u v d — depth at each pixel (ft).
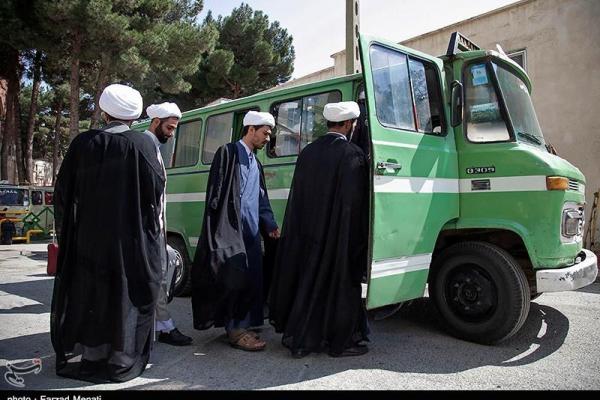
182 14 74.43
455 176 14.02
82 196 10.84
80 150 11.04
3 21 49.11
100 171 10.85
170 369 11.60
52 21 49.37
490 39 36.60
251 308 13.33
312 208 12.22
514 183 13.16
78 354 10.78
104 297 10.64
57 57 55.01
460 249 13.74
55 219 11.30
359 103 15.40
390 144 12.25
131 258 10.89
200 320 12.92
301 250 12.35
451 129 14.37
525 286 12.88
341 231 11.83
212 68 73.51
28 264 33.55
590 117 32.07
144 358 11.23
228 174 13.14
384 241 11.91
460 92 14.11
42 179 135.23
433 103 14.32
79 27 49.42
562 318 16.15
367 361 12.11
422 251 13.02
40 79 76.07
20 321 16.26
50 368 11.59
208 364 11.95
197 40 56.49
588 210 32.12
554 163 13.04
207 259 12.57
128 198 10.98
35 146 129.80
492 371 11.44
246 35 81.00
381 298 11.95
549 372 11.37
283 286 12.47
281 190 17.03
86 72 65.26
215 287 12.58
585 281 13.43
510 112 14.08
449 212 13.74
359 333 12.62
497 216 13.42
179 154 21.68
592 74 31.94
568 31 32.91
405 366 11.75
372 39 12.50
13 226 52.39
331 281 12.00
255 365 11.85
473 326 13.46
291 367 11.68
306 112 16.87
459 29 38.11
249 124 13.75
